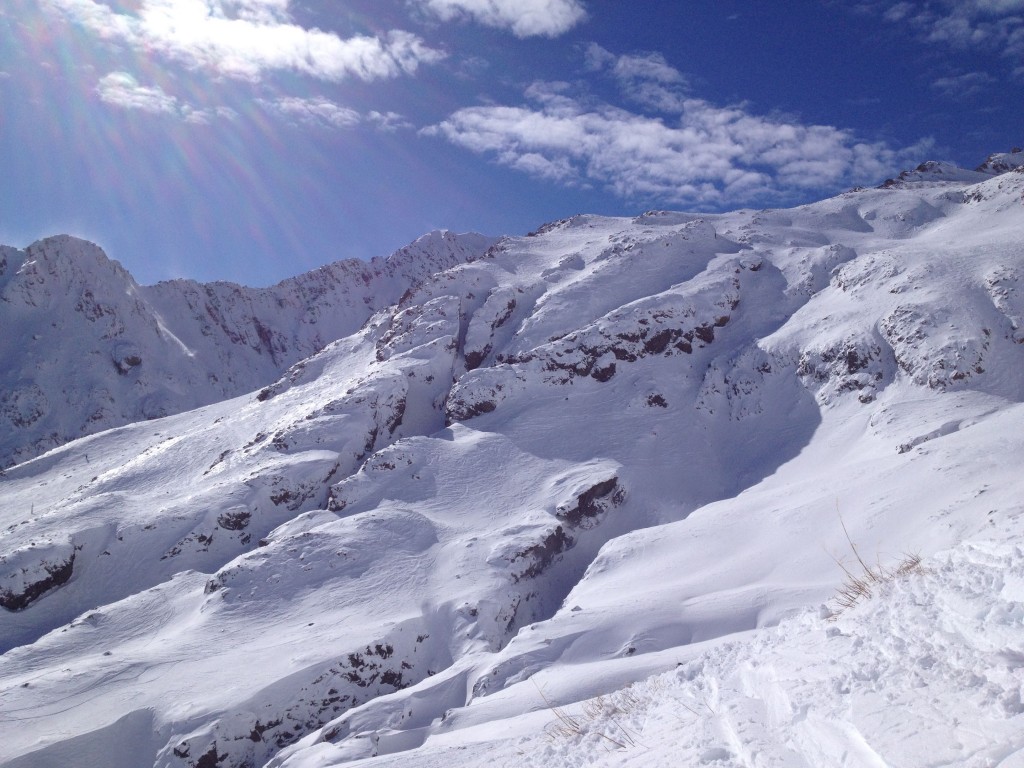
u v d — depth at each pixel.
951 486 38.66
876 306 80.19
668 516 68.62
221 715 41.72
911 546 33.19
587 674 27.36
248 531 74.06
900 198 124.69
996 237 89.50
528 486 73.00
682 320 91.88
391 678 47.47
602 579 48.25
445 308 107.81
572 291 101.31
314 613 55.19
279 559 61.22
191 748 40.25
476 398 86.69
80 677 47.28
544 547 61.47
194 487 83.19
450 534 65.31
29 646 55.41
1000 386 64.19
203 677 45.97
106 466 117.75
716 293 95.50
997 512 29.83
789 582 37.22
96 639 56.81
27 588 67.88
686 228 114.25
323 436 84.50
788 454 70.75
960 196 117.88
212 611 56.66
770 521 46.69
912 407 64.81
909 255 87.25
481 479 74.81
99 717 43.09
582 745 6.51
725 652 7.64
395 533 64.81
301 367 120.50
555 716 10.66
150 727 42.53
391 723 34.25
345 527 65.12
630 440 78.19
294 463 79.25
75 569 71.12
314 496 78.12
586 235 132.50
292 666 45.69
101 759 41.03
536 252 125.38
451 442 80.38
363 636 48.91
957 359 66.69
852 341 76.31
